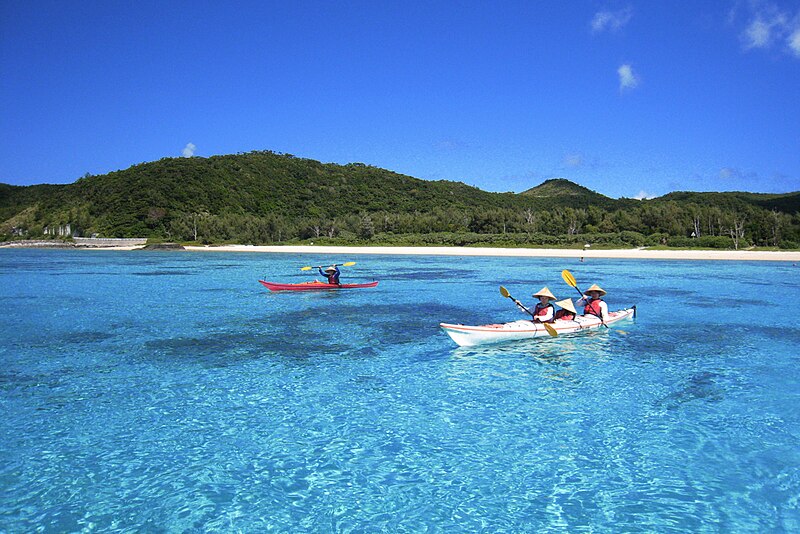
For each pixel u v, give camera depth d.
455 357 14.27
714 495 7.27
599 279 35.84
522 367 13.31
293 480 7.66
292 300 25.25
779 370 13.09
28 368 13.21
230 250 85.06
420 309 22.52
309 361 13.95
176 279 36.19
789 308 22.88
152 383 12.02
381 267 47.53
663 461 8.23
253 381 12.18
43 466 8.03
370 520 6.70
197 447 8.69
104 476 7.74
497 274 39.81
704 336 16.98
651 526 6.56
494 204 143.12
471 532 6.44
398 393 11.34
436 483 7.59
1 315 20.88
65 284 32.69
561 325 16.55
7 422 9.69
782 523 6.62
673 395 11.21
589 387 11.73
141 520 6.66
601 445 8.79
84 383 12.00
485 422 9.73
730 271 42.28
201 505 7.01
